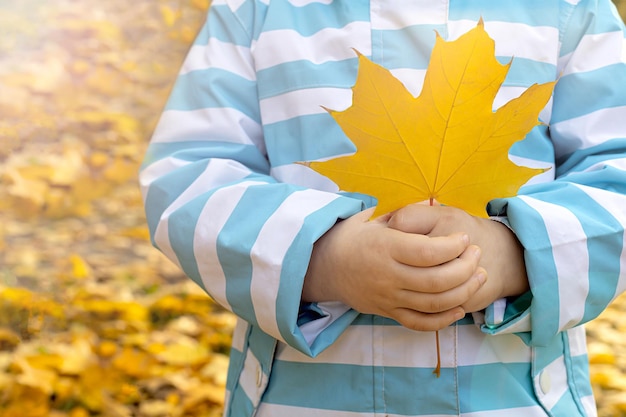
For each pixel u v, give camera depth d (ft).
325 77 3.89
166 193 3.85
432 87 2.84
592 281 3.26
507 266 3.24
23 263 10.96
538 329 3.22
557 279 3.19
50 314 9.96
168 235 3.68
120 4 16.81
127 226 12.17
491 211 3.34
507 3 3.92
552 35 3.91
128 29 16.33
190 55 4.33
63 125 13.88
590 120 3.80
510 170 2.95
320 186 3.83
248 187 3.54
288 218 3.31
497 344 3.46
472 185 2.98
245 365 3.88
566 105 3.89
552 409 3.50
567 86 3.90
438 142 2.92
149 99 14.97
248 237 3.35
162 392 8.74
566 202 3.42
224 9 4.30
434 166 2.96
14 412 8.28
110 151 13.56
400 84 2.85
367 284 3.09
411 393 3.41
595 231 3.27
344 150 3.77
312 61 3.94
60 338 9.55
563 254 3.21
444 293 2.98
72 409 8.40
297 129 3.90
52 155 13.20
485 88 2.82
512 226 3.22
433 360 3.41
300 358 3.58
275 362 3.67
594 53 3.90
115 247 11.63
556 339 3.64
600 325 10.14
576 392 3.69
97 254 11.41
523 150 3.78
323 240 3.29
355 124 2.91
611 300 3.35
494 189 2.98
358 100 2.87
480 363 3.42
